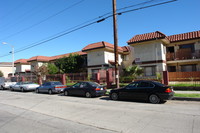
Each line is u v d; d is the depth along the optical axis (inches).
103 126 221.0
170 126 211.0
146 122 231.9
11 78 1266.0
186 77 731.4
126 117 262.4
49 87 663.8
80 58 1183.6
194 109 306.5
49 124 238.8
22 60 1713.8
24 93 733.9
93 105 379.2
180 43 886.4
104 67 994.7
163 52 860.0
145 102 401.7
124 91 430.6
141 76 780.6
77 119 261.4
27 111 335.9
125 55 1206.3
